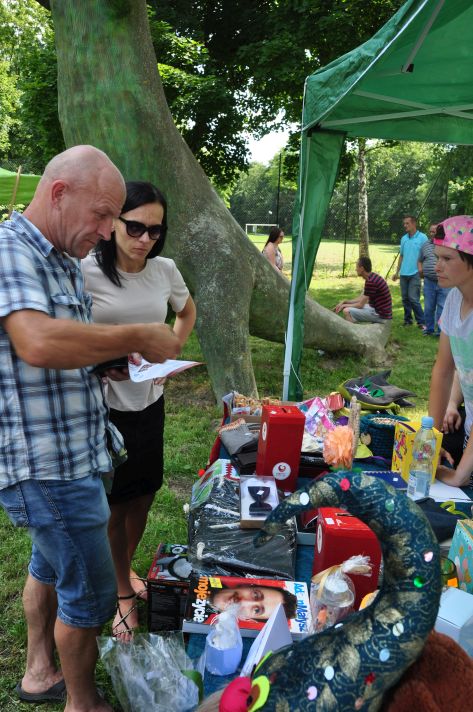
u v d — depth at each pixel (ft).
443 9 10.34
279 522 3.38
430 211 59.67
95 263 7.83
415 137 16.48
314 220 16.28
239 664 5.39
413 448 7.78
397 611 3.20
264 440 7.95
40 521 5.98
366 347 26.21
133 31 20.03
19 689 7.91
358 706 3.16
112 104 19.88
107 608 6.63
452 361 9.01
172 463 15.39
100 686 7.91
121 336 5.36
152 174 20.26
